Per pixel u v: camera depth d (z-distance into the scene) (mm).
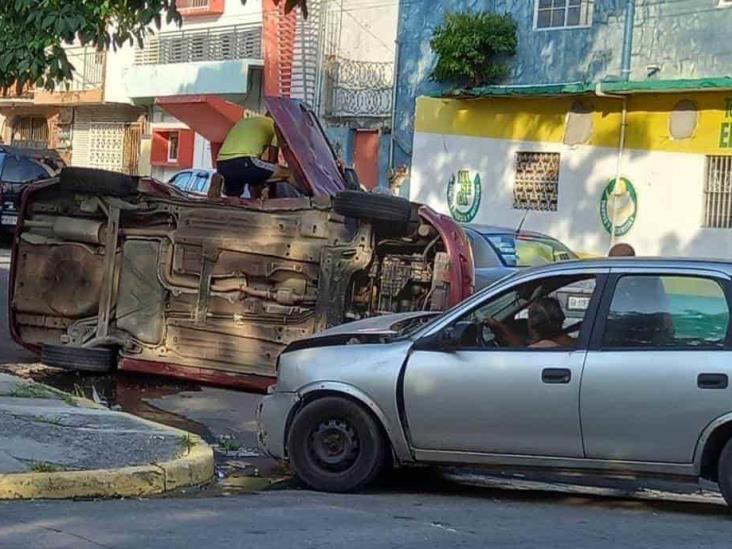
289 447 7578
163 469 7383
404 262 10477
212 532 6113
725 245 18906
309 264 10586
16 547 5621
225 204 10938
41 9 11109
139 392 10953
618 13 20922
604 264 7250
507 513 6992
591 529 6543
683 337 6918
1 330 13875
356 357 7484
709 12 19734
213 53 30031
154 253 11109
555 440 7066
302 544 5891
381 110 24969
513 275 7465
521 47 22312
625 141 20156
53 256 11430
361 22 25453
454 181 22828
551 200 21328
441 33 22938
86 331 11336
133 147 34250
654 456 6875
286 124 11414
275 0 11297
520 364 7121
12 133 38594
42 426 8305
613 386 6914
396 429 7359
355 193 10297
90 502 6871
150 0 11242
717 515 7172
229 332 10867
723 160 19000
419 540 6078
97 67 33844
